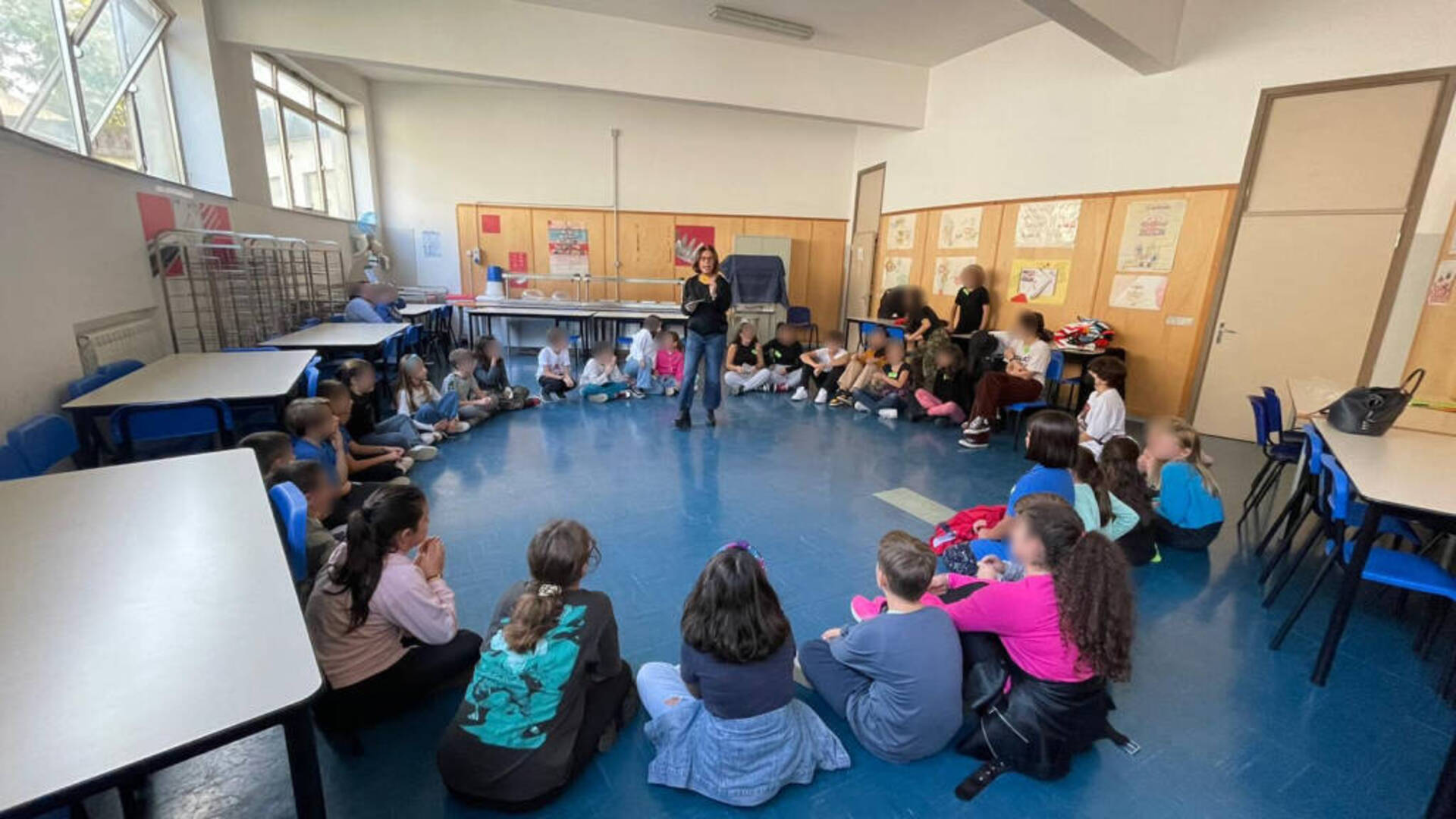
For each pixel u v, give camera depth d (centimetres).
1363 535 183
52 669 86
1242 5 448
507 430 455
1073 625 142
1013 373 468
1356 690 193
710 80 601
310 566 184
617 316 708
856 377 570
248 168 503
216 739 76
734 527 295
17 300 246
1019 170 606
